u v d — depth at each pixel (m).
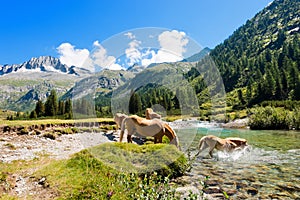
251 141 16.06
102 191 4.26
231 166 8.20
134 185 4.17
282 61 87.88
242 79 90.75
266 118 29.52
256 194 5.62
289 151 11.38
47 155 9.09
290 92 62.72
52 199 4.42
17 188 5.17
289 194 5.63
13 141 12.37
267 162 8.85
